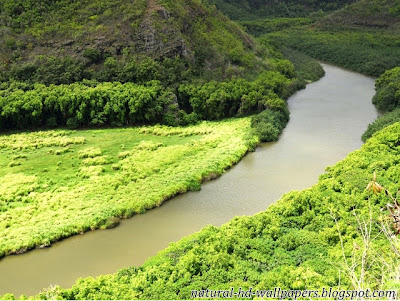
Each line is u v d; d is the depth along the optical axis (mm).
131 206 50750
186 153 64875
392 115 71562
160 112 78875
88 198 52531
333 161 62781
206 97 81188
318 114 85250
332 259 34844
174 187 54875
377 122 70562
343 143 69562
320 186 47594
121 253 43625
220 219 49125
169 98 80500
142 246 44688
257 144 69812
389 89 85188
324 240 38031
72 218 48344
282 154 66188
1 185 55438
